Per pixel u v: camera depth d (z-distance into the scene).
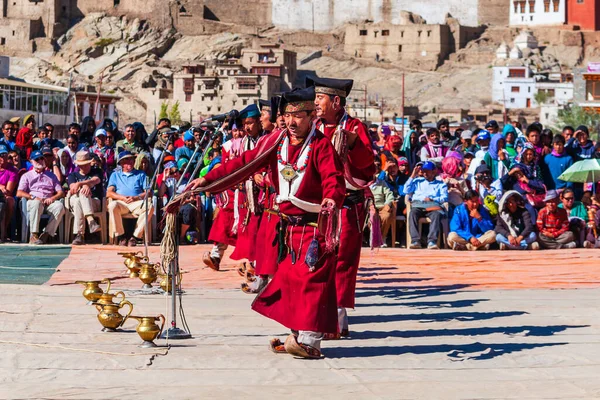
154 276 20.27
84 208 29.88
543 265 26.05
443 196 30.59
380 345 14.98
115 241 29.94
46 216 29.97
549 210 30.47
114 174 30.34
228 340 15.16
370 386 12.30
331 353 14.31
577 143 33.19
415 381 12.62
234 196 20.61
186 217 30.47
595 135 148.00
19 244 29.41
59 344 14.62
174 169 27.09
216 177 14.05
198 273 23.86
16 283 20.98
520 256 28.19
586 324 16.92
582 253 29.02
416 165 30.88
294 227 13.60
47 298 18.91
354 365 13.50
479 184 30.98
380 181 30.95
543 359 14.05
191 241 31.05
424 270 24.98
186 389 12.00
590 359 14.05
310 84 15.54
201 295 20.17
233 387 12.14
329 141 13.67
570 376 12.98
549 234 30.44
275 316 13.69
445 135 37.12
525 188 30.77
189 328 16.17
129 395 11.66
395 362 13.75
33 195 30.19
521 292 21.00
